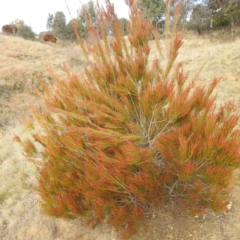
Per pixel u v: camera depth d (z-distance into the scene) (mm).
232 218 2900
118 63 2721
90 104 2416
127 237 2826
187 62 9359
